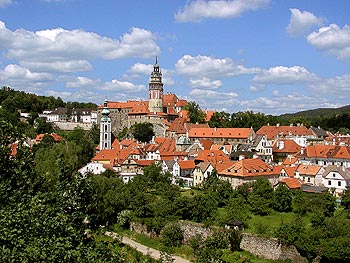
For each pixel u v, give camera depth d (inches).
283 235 4141.2
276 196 5162.4
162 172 7145.7
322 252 3826.3
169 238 4768.7
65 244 1263.5
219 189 5561.0
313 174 6633.9
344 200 5246.1
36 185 1551.4
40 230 1291.8
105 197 4955.7
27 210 1310.3
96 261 1332.4
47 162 5172.2
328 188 6141.7
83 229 1491.1
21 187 1459.2
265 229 4451.3
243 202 5246.1
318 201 5029.5
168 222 4948.3
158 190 6023.6
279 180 6353.3
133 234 5088.6
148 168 6737.2
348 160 7760.8
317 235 3951.8
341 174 6412.4
